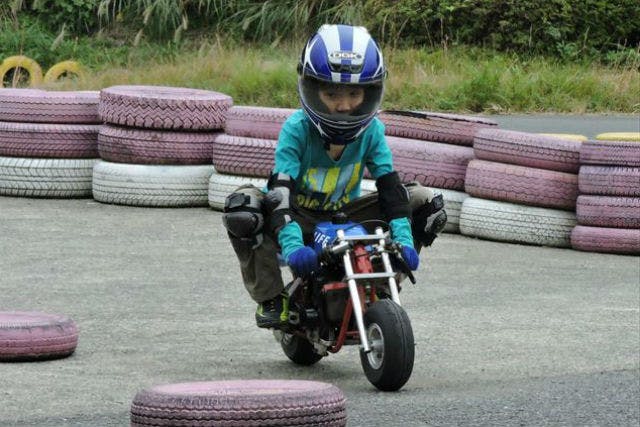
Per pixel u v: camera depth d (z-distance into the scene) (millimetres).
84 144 22594
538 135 19734
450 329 13109
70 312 13656
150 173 21672
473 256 18156
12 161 22422
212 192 21375
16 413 9305
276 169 10305
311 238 10766
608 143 18750
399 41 42500
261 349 12055
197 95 22297
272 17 44469
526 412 9648
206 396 7203
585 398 10195
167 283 15477
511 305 14547
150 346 12039
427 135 20562
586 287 15930
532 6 41812
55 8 47062
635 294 15508
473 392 10305
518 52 41625
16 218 20234
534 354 11977
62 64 41062
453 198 20125
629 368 11430
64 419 9148
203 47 40219
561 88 35500
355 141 10422
